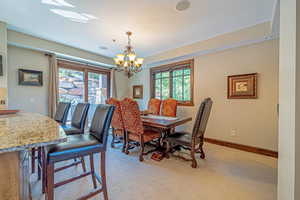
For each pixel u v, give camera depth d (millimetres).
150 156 2572
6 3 1910
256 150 2697
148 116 3135
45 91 3385
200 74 3459
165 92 4344
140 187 1668
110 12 2117
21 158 843
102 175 1321
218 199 1480
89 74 4445
